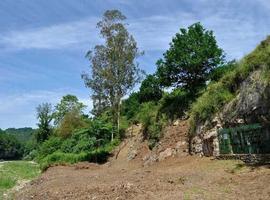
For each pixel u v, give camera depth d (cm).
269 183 1686
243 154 2350
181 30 3547
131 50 5309
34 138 10544
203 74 3541
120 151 4469
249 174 1948
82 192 2050
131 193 1844
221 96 2816
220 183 1873
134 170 3048
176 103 3675
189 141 3056
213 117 2805
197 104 3072
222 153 2600
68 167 4003
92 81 5328
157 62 3641
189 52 3478
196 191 1750
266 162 2125
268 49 2409
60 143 6525
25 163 7006
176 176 2206
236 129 2483
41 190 2430
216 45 3494
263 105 2328
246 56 2725
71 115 7281
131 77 5322
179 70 3516
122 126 5331
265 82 2292
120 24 5288
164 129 3578
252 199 1503
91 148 4697
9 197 2605
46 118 9738
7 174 4444
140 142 4028
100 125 4850
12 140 16638
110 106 5366
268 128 2295
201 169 2384
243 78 2647
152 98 5597
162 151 3281
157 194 1767
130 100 6184
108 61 5294
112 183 2234
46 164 4638
